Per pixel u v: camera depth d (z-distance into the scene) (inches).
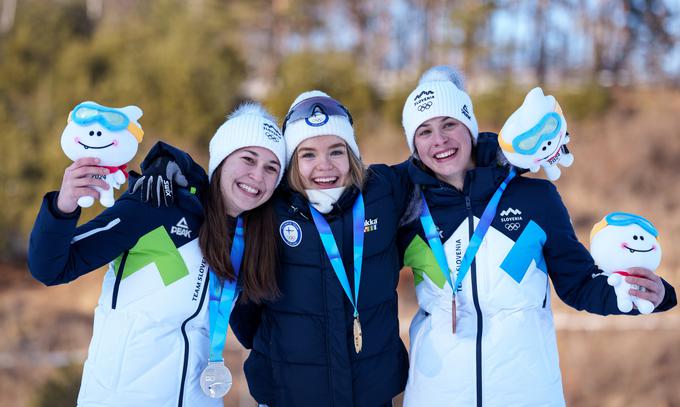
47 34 702.5
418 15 919.0
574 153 682.2
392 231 117.0
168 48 685.3
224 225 107.9
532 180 114.1
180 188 105.8
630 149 673.0
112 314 104.0
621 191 644.1
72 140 93.2
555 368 109.3
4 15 719.7
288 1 796.6
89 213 559.8
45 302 533.0
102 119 93.4
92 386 102.7
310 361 111.6
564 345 417.7
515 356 106.2
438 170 114.2
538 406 105.9
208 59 684.1
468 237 111.0
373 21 897.5
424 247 114.9
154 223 102.8
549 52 919.0
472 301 108.7
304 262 112.3
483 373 106.1
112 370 101.9
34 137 646.5
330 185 115.6
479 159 116.6
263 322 118.9
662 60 898.7
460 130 114.6
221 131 112.4
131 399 101.3
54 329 488.4
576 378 400.2
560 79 871.7
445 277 110.6
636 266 101.0
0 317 506.9
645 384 394.0
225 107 670.5
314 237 112.4
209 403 107.6
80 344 466.6
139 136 97.3
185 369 104.5
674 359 404.8
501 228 109.7
